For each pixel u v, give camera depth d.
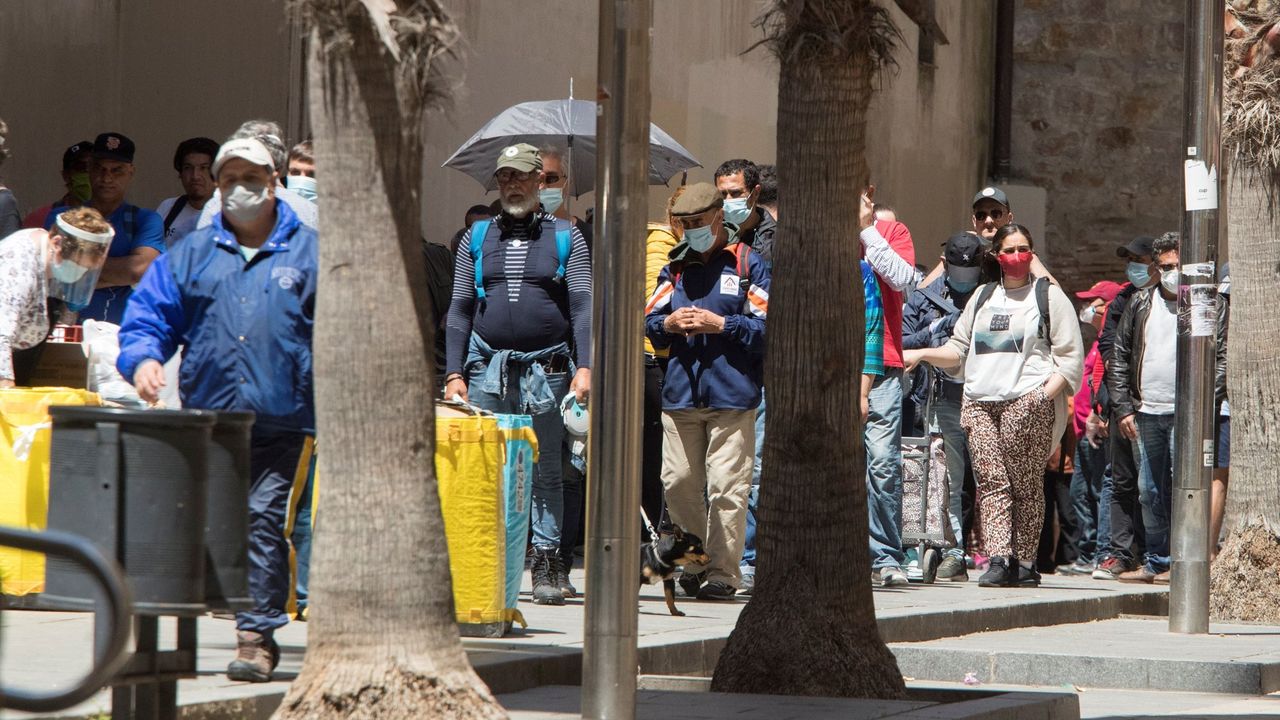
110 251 29.97
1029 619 34.91
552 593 30.08
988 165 76.00
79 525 15.51
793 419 24.17
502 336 29.11
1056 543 47.25
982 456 38.59
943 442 39.75
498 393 28.95
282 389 20.06
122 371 20.28
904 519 38.94
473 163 40.44
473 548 25.55
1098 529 45.94
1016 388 38.22
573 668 24.47
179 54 39.56
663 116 52.22
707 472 31.45
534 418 29.34
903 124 66.88
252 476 20.31
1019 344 38.19
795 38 24.02
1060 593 37.53
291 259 20.25
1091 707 26.30
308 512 25.86
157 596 15.44
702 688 24.44
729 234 31.95
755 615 24.08
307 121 41.69
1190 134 32.88
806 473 24.08
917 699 24.12
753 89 58.25
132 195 38.44
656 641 26.06
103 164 29.97
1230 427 37.50
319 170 16.94
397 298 16.89
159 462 15.48
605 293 19.42
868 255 35.38
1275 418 36.97
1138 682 28.81
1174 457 33.47
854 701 22.36
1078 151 75.75
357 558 16.86
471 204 44.44
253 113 41.06
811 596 23.92
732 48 56.59
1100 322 50.41
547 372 29.17
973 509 43.50
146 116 38.81
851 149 24.23
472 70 43.72
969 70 73.69
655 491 34.22
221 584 16.09
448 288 35.38
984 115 75.56
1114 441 44.06
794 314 24.20
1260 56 37.31
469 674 17.17
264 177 20.16
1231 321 37.56
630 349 19.44
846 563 24.09
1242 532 37.12
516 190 29.03
